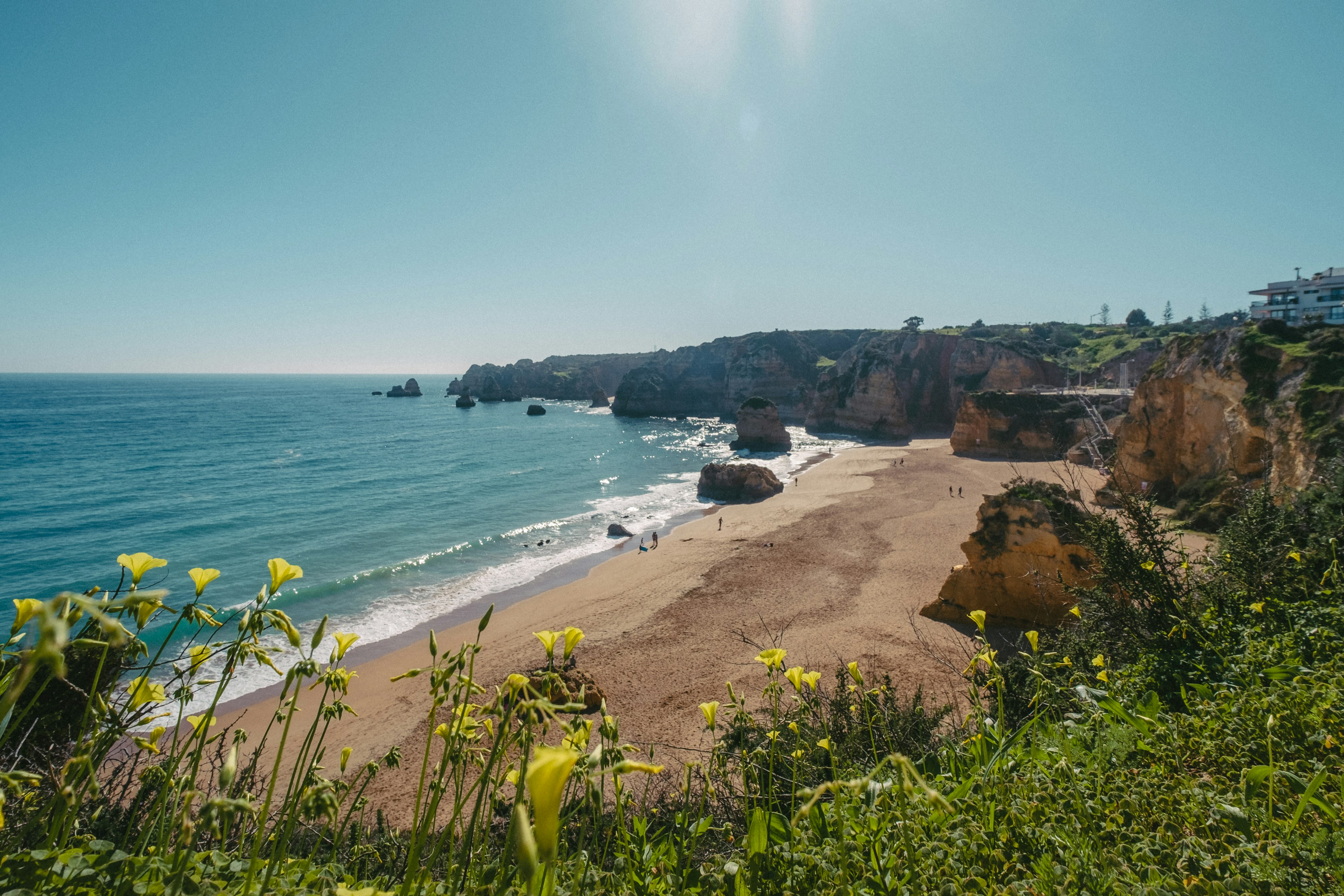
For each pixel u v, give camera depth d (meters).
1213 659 4.53
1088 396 64.81
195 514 50.69
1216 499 26.20
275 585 1.96
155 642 23.80
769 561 33.62
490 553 40.75
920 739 4.76
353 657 24.41
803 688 4.20
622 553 39.69
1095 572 6.61
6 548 40.31
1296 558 5.66
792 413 128.88
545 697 1.76
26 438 94.88
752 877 2.39
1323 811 2.24
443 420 140.88
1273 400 26.16
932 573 29.59
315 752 1.92
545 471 74.00
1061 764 2.96
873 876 2.28
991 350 94.12
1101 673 4.59
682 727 16.75
